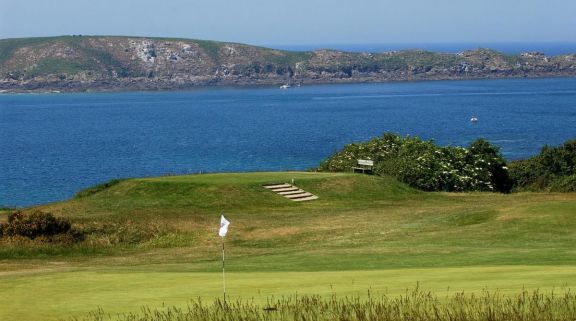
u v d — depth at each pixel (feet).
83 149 433.89
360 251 86.69
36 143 474.08
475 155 199.41
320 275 63.46
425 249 85.87
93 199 146.92
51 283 61.11
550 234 94.99
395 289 53.62
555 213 104.27
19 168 350.02
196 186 150.82
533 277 57.00
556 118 601.21
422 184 178.70
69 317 48.52
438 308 46.32
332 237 106.32
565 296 47.01
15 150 432.66
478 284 54.29
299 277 62.39
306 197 151.94
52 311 50.37
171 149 426.10
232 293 54.70
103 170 339.57
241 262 80.28
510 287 52.21
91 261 94.68
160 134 522.88
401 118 627.05
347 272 65.46
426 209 136.67
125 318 47.67
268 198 147.84
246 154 395.96
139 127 586.04
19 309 51.08
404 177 179.42
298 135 500.74
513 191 200.54
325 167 201.87
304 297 50.96
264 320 46.34
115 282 61.52
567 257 72.59
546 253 76.28
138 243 109.29
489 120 592.60
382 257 78.48
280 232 112.37
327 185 158.40
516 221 102.99
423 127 541.34
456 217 114.52
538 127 526.98
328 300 50.29
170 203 142.82
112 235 110.83
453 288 52.75
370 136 485.56
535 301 46.11
